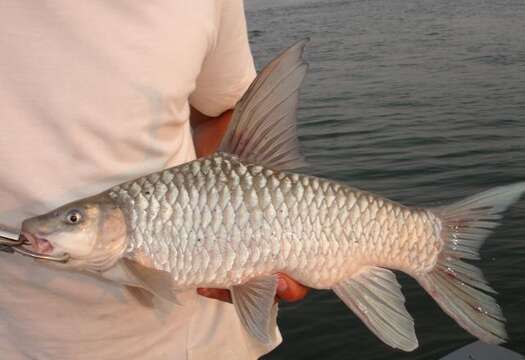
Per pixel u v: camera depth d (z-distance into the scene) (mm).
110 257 676
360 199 742
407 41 6965
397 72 5449
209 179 699
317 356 1757
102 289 721
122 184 690
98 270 686
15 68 644
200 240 691
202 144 947
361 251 742
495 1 9133
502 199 782
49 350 741
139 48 683
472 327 756
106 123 683
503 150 3227
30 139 659
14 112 650
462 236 780
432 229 772
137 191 685
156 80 698
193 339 823
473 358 1488
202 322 834
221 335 849
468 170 2977
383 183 2896
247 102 710
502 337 744
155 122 720
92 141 684
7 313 730
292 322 1887
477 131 3596
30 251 666
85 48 662
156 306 771
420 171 3018
